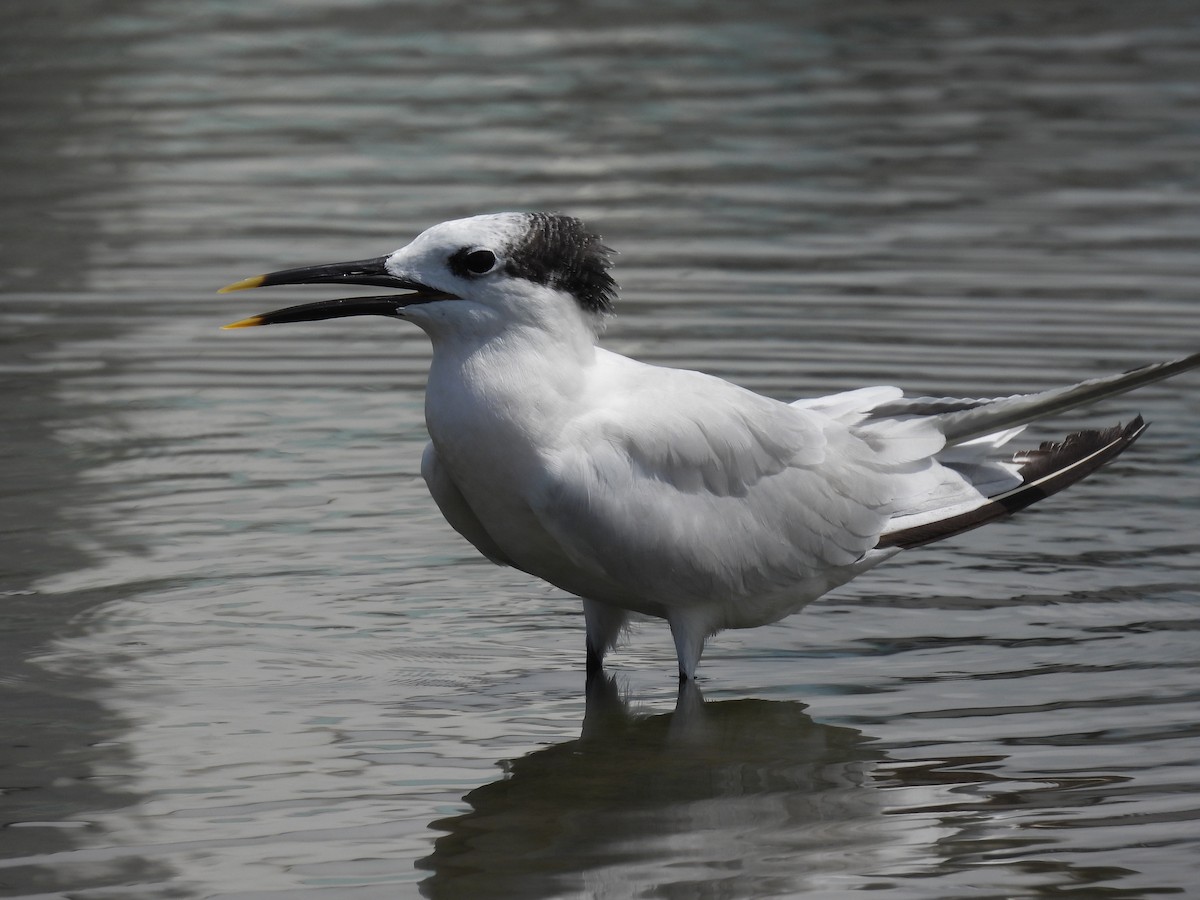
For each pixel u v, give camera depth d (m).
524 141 24.45
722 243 20.20
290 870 8.37
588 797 9.29
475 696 10.68
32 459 14.34
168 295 18.61
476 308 10.33
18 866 8.36
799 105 26.19
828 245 20.12
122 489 13.77
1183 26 30.83
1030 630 11.55
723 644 11.66
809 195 22.02
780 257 19.73
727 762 9.77
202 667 10.87
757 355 16.56
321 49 29.70
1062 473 11.42
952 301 18.17
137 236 20.41
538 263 10.36
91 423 15.24
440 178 22.67
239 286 10.43
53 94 26.66
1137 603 11.89
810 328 17.38
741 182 22.58
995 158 23.52
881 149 23.95
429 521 13.39
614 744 10.02
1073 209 21.39
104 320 17.92
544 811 9.09
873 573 12.69
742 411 10.95
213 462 14.40
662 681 11.13
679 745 10.02
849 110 25.92
